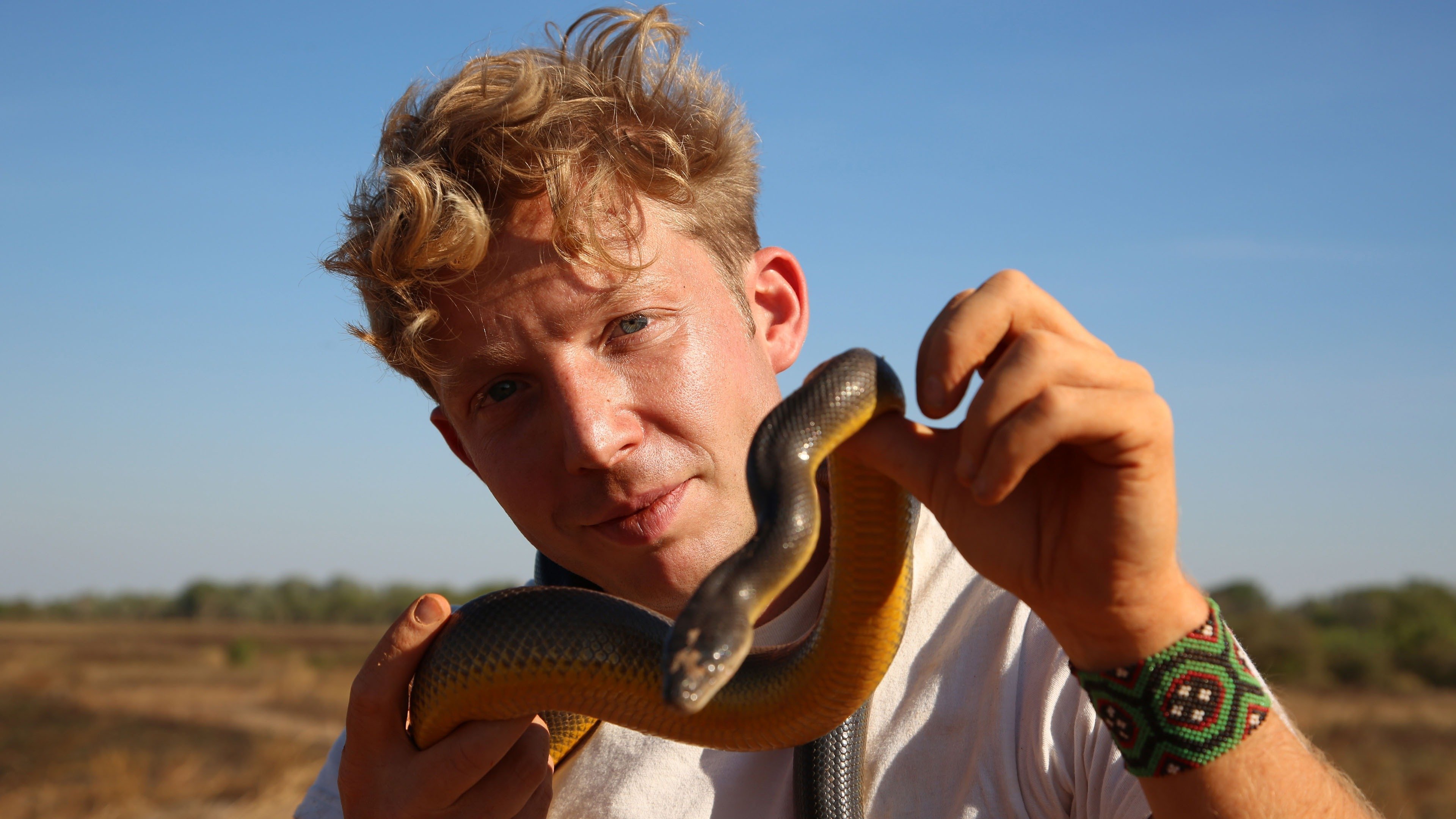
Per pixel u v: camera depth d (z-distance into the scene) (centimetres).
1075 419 55
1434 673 828
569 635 72
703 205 77
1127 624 59
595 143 74
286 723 543
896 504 65
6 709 538
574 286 73
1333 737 507
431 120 78
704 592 64
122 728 482
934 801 71
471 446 78
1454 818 325
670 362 74
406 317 76
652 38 80
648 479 73
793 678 68
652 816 75
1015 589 59
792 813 74
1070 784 69
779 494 64
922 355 58
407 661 73
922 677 74
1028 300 58
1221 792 59
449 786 71
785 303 83
